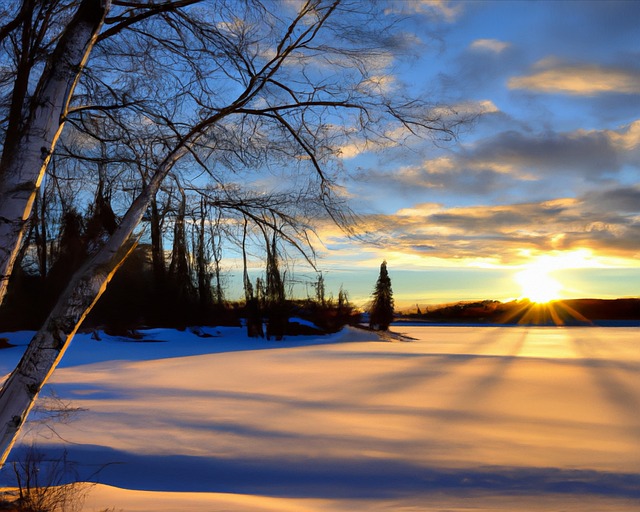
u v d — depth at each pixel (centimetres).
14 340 3669
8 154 570
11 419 529
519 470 1080
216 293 4978
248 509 724
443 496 898
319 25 642
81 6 553
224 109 627
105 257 557
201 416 1590
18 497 735
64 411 1471
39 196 688
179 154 601
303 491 939
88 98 688
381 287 6200
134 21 621
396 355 3791
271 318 5266
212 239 694
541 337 6812
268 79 648
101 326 4641
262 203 682
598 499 877
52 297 2759
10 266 520
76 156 707
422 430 1460
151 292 4738
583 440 1359
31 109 535
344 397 1998
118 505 735
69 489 793
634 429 1500
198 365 3092
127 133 683
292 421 1555
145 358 3541
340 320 6025
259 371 2819
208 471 1066
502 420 1603
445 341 5772
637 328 10612
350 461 1146
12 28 598
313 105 671
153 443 1254
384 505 823
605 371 2875
